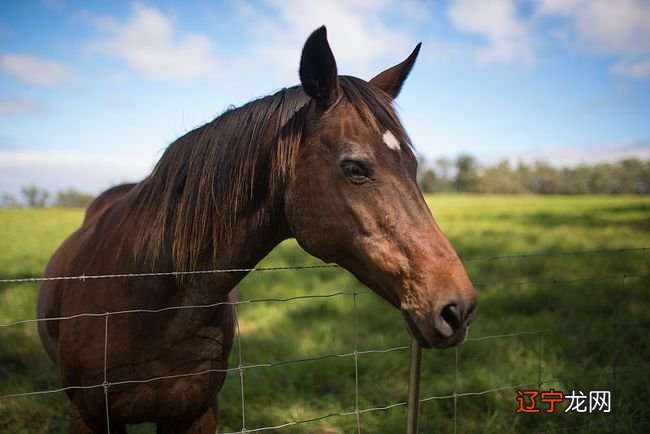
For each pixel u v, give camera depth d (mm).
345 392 3834
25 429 3227
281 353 4672
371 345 4828
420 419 3330
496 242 12438
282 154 1688
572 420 3262
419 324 1448
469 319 1418
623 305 5895
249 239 1806
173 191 1893
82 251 2266
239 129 1816
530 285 6805
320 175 1633
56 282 2406
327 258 1710
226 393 3824
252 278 8023
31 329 5133
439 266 1461
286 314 5957
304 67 1604
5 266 9070
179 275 1838
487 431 3170
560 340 4594
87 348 1924
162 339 1871
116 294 1914
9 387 3783
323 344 4820
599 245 11805
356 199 1566
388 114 1651
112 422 2006
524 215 23266
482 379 3729
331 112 1655
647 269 8297
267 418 3502
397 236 1513
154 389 1903
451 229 16391
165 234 1869
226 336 2092
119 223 2086
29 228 17016
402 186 1550
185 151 1920
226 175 1795
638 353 4363
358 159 1549
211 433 2154
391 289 1558
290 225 1742
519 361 4184
